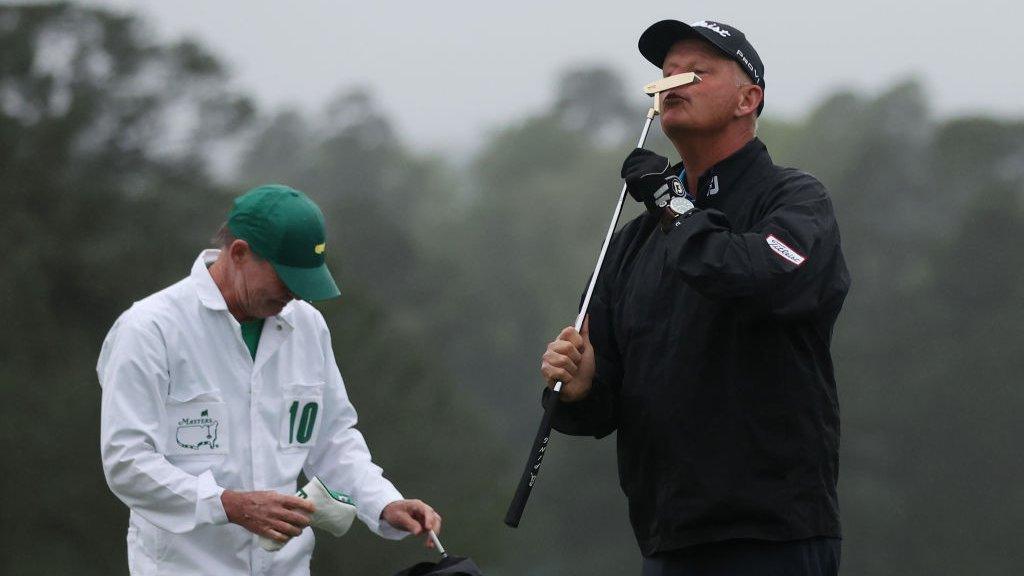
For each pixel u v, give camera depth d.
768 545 15.55
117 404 15.05
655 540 16.14
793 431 15.55
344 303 94.12
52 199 112.00
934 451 183.12
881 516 181.00
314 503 15.38
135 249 113.00
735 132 16.44
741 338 15.56
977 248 198.00
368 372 91.88
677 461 15.75
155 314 15.34
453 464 94.31
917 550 179.38
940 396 184.38
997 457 181.00
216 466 15.45
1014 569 176.00
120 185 122.44
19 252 103.25
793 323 15.38
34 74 119.06
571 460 195.88
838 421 16.11
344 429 16.73
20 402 92.12
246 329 15.91
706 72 16.36
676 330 15.86
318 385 16.17
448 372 113.12
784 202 15.71
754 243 15.02
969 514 179.00
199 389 15.39
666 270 16.06
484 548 93.50
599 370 16.91
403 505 16.30
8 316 98.19
